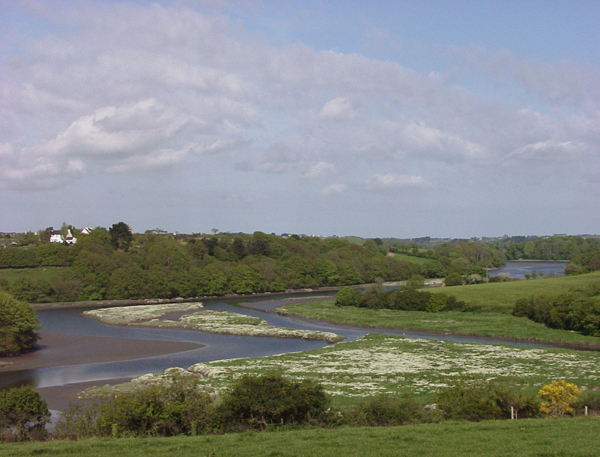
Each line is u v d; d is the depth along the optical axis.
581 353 76.88
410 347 83.62
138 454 25.45
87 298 169.00
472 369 65.50
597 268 192.75
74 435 33.84
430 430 29.58
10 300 84.19
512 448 24.50
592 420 31.52
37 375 67.06
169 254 197.88
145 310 141.62
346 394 52.09
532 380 57.75
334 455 24.17
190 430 33.25
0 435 34.97
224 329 105.94
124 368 70.75
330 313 132.50
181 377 37.09
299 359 73.62
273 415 33.66
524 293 135.00
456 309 128.88
